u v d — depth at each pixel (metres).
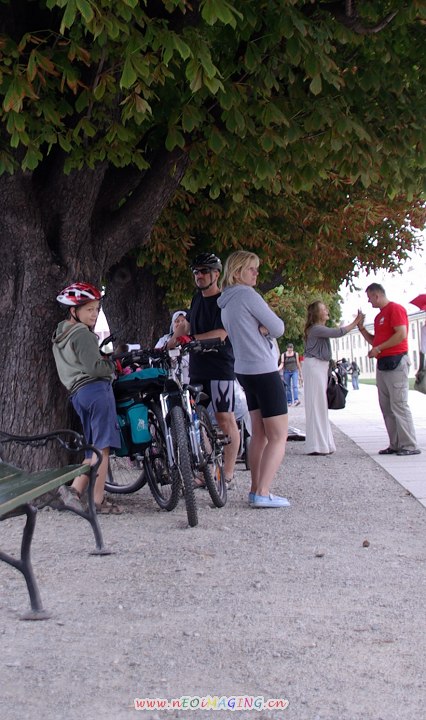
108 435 7.68
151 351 7.79
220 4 6.19
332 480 9.91
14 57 6.87
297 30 7.73
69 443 8.30
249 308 7.84
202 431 7.84
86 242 8.55
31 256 8.30
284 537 6.70
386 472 10.42
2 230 8.27
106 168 8.42
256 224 15.02
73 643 4.28
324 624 4.51
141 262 14.05
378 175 9.48
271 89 8.81
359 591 5.14
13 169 7.52
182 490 7.46
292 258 15.47
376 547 6.31
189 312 9.02
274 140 8.28
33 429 8.36
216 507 8.09
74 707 3.48
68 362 7.70
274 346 8.07
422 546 6.32
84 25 6.61
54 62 7.11
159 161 8.82
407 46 9.27
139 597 5.09
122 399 7.89
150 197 8.87
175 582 5.40
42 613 4.72
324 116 8.40
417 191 9.80
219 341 7.83
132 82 6.46
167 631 4.45
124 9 6.21
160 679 3.77
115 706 3.49
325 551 6.17
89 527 7.17
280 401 7.98
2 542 6.68
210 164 9.34
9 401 8.40
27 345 8.36
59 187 8.23
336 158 9.27
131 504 8.42
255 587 5.25
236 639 4.30
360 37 8.50
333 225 15.23
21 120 6.93
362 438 15.41
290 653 4.07
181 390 7.59
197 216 13.69
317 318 12.73
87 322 7.72
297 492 9.05
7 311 8.41
